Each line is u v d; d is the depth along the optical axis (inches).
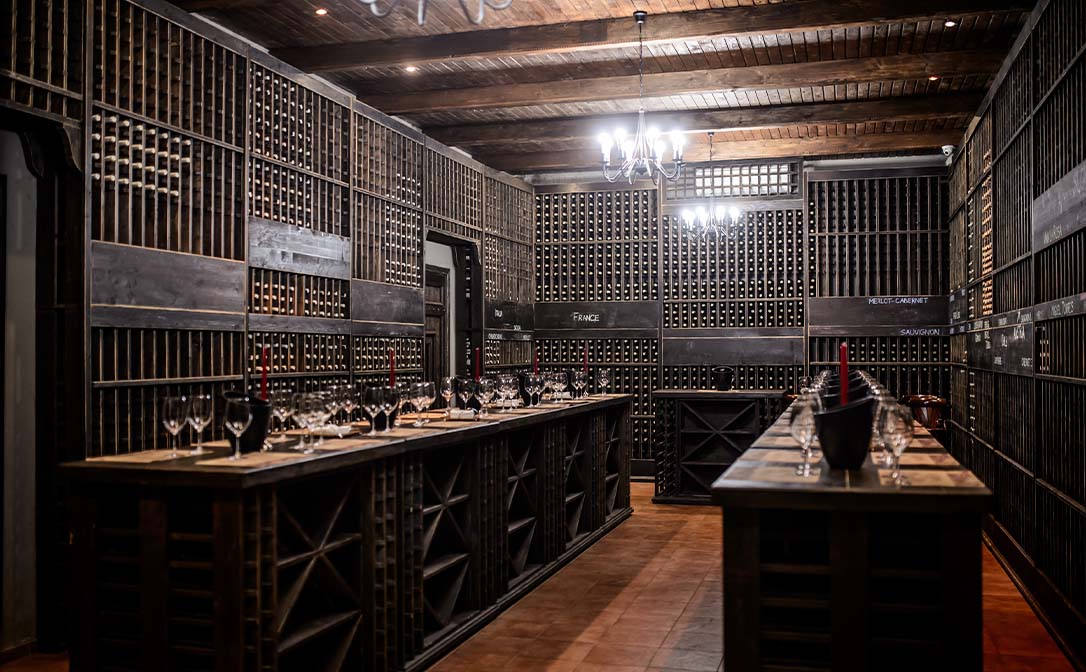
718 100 359.3
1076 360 191.3
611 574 256.2
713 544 296.4
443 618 195.6
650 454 471.5
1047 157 217.0
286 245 265.4
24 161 199.2
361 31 276.1
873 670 115.9
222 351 238.7
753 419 368.5
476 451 209.2
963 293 368.8
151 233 217.8
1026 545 241.8
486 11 259.0
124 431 207.9
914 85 338.3
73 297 194.1
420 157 354.9
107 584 143.8
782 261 457.7
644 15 258.4
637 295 477.4
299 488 163.3
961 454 378.3
